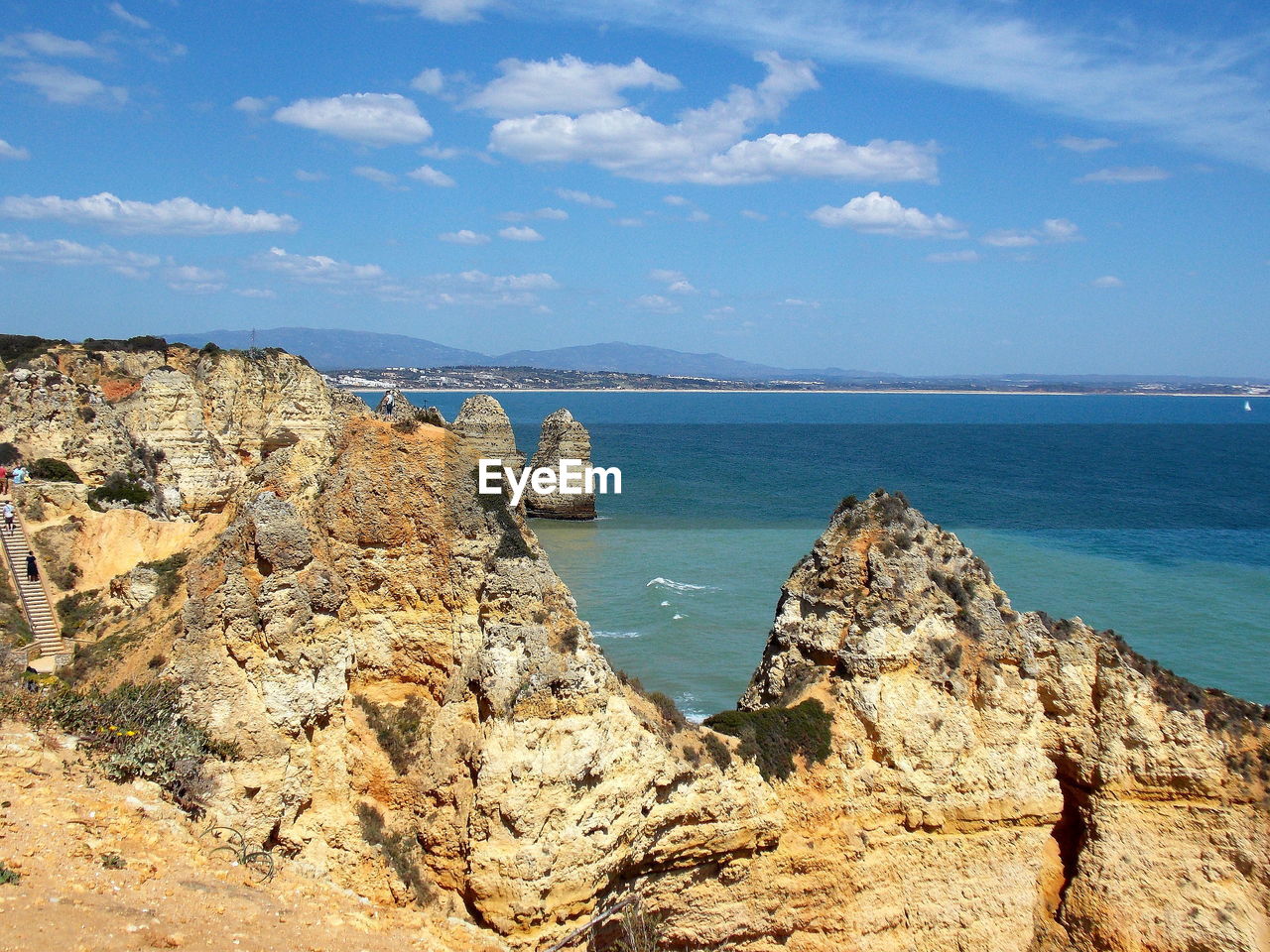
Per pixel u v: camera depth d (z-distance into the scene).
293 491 24.17
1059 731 29.09
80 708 21.53
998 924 27.67
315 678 22.41
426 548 23.95
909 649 27.84
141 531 40.12
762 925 25.50
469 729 22.48
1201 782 28.52
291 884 20.72
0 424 47.91
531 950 21.06
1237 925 27.42
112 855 18.17
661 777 23.39
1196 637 63.19
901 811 26.95
